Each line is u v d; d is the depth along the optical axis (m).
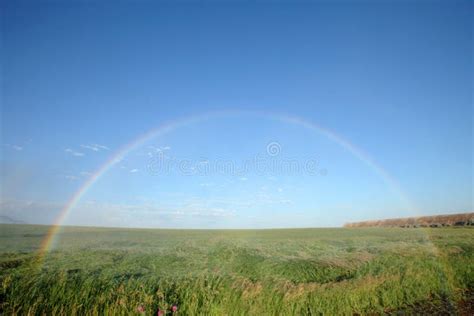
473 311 12.38
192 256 17.16
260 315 10.46
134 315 10.07
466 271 16.62
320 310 11.11
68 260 15.17
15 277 11.87
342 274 14.85
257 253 19.00
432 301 13.05
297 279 13.72
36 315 10.09
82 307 10.41
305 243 25.53
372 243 25.91
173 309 10.30
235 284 11.62
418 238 29.73
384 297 12.55
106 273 12.56
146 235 32.34
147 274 12.72
